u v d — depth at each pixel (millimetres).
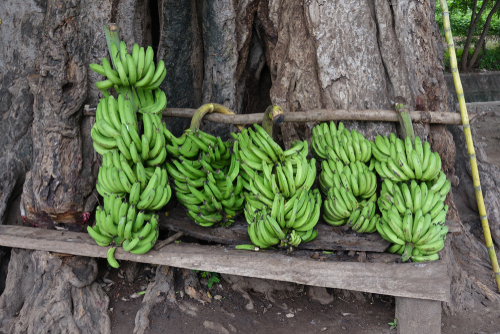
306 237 3078
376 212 3354
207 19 3840
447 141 3395
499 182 3980
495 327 3141
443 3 3137
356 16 3379
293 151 3129
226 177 3141
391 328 3109
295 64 3533
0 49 3668
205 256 3064
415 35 3369
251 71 4141
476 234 4000
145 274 3506
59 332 3127
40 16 3623
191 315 3182
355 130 3369
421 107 3385
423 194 3012
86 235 3268
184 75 3914
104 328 3129
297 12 3535
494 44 11734
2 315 3234
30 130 3598
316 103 3475
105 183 3076
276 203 2953
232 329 3111
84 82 3418
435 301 2939
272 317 3221
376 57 3383
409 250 2965
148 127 3104
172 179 3371
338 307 3305
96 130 3174
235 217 3346
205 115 3434
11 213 3586
